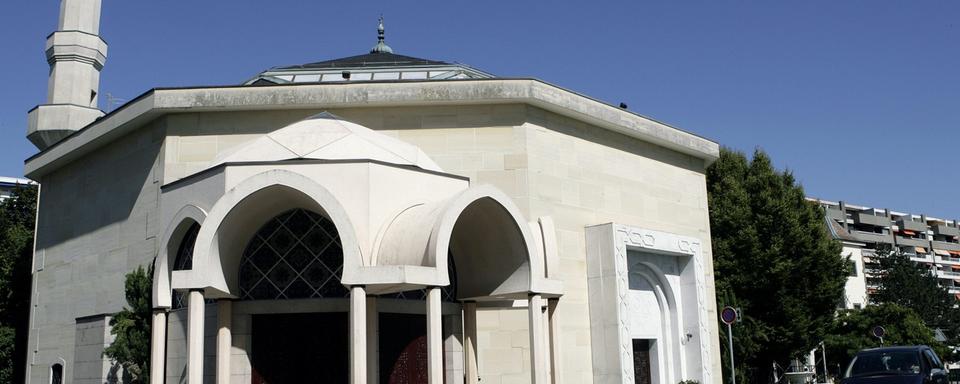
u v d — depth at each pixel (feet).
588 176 78.64
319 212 53.01
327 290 54.34
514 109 73.31
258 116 73.36
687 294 86.33
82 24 97.81
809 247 122.11
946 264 385.29
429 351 48.26
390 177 54.44
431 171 57.67
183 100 71.97
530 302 55.21
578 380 72.23
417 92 71.87
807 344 122.72
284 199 53.06
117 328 67.10
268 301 54.24
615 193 81.61
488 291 57.93
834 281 126.82
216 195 55.47
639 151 86.38
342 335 54.65
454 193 59.16
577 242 75.66
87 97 96.73
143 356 64.90
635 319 81.76
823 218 134.51
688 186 93.09
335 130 59.62
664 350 84.89
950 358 173.88
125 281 72.18
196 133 73.10
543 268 58.65
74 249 85.51
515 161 72.13
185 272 49.37
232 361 53.31
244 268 55.11
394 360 56.29
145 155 76.13
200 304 49.49
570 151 77.20
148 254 72.79
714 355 90.33
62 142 86.89
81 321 77.36
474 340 60.59
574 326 73.15
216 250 50.44
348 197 52.80
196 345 49.06
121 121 76.74
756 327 116.47
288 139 58.75
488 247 57.62
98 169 83.76
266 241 55.42
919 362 54.08
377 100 71.82
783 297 118.83
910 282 220.23
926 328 156.25
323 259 54.80
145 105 73.31
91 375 74.13
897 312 153.38
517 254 55.88
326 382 54.03
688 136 91.20
